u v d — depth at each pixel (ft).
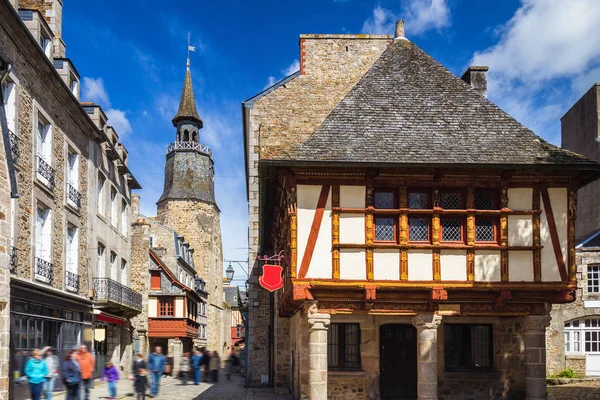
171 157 186.91
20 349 47.24
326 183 41.34
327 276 40.70
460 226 42.24
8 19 44.65
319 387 40.70
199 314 155.53
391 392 48.24
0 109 34.88
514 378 48.16
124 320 79.66
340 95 69.87
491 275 41.45
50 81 54.29
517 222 41.98
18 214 47.52
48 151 55.42
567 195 42.37
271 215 58.23
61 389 56.29
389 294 41.52
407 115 45.52
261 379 70.23
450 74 48.80
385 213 41.42
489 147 42.96
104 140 71.10
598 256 67.31
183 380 78.33
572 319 67.46
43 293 52.06
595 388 60.03
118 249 80.79
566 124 86.02
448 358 49.11
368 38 71.00
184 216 180.65
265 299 71.31
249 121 69.62
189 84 191.62
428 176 41.60
